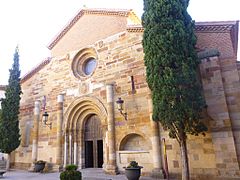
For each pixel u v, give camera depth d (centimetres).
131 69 1525
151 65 1154
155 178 1236
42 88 2031
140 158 1353
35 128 1925
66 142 1717
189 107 1021
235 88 1154
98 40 1773
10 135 1931
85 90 1722
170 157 1245
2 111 1994
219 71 1188
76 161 1666
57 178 1312
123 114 1468
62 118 1794
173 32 1129
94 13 1880
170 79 1053
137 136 1415
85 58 1866
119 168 1408
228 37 1235
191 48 1131
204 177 1120
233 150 1070
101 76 1662
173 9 1190
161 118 1080
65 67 1916
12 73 2145
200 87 1113
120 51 1616
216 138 1122
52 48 2078
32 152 1873
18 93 2103
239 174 1032
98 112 1639
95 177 1252
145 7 1286
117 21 1711
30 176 1454
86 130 1755
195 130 1044
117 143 1454
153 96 1131
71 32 1986
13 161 2022
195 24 1298
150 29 1199
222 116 1130
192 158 1171
